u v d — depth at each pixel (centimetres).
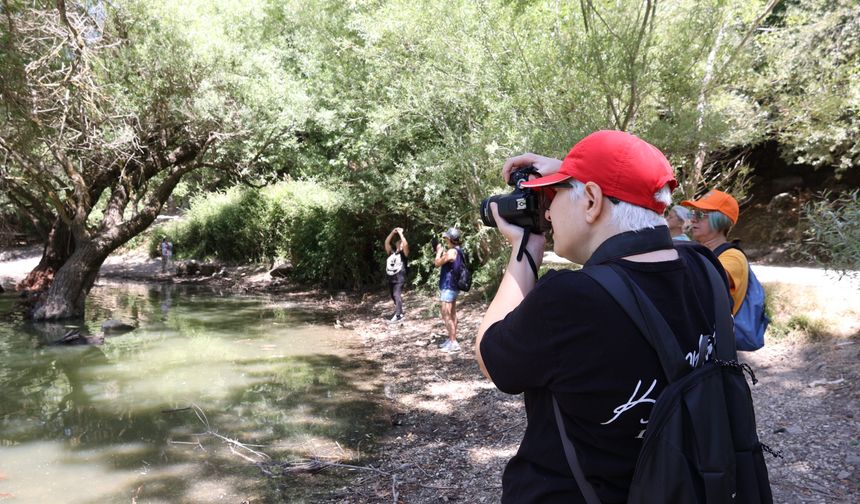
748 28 747
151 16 1159
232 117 1292
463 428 561
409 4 942
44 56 855
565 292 119
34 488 458
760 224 1343
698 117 635
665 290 122
